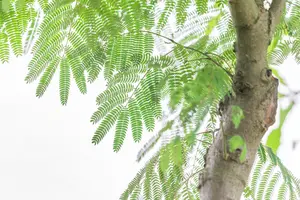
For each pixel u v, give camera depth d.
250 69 2.74
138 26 3.17
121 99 3.22
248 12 2.69
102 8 3.16
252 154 2.74
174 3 3.22
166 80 2.96
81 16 3.20
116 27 3.16
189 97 2.49
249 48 2.73
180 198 3.28
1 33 3.21
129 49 3.20
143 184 3.26
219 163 2.74
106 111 3.25
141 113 3.22
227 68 3.08
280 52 3.44
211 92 2.52
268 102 2.75
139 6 3.16
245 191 3.45
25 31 3.22
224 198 2.71
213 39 3.24
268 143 3.14
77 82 3.35
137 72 3.19
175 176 3.24
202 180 2.77
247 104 2.74
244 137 2.73
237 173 2.72
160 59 3.07
